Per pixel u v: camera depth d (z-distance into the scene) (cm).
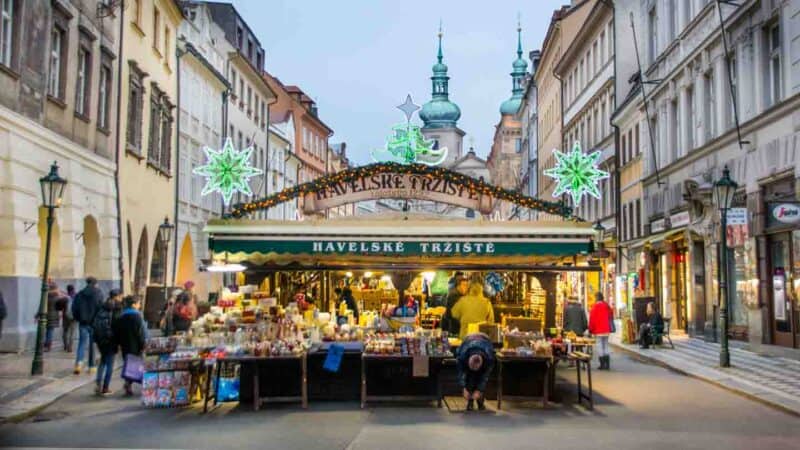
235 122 5006
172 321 2041
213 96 4475
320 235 1496
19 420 1261
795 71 2125
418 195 1592
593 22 4731
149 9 3256
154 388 1398
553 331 1659
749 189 2438
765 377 1802
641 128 3772
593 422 1258
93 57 2595
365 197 1606
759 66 2386
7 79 1975
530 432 1166
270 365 1430
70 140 2378
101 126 2673
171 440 1102
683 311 3300
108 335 1523
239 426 1216
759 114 2328
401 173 1592
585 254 1588
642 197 3759
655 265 3619
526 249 1497
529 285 2005
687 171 3086
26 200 2064
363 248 1496
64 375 1714
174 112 3691
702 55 2908
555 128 6375
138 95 3094
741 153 2520
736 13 2520
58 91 2353
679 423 1252
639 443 1088
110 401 1460
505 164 9688
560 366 2027
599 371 2019
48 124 2236
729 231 2411
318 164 7856
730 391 1622
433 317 2027
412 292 2342
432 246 1496
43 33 2195
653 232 3547
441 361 1416
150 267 3281
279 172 6297
